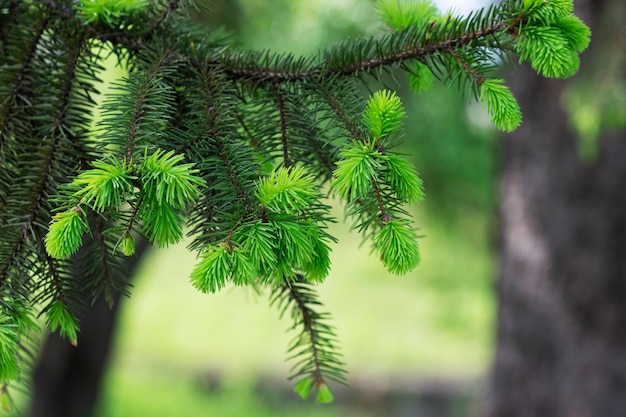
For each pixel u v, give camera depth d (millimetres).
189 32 1159
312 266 1007
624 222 2963
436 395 7660
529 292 3162
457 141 4773
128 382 6641
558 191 3072
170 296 9789
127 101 1043
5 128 1070
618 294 2998
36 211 1037
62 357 4211
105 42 1126
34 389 4270
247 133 1126
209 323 8922
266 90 1122
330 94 1091
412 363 8102
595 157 2688
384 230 1016
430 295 9984
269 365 7664
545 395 3125
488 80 1077
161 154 1015
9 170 1059
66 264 1058
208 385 7051
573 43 1063
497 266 3404
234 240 976
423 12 1194
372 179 1030
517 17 1056
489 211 5281
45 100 1082
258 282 1145
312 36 4199
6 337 962
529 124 3174
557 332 3090
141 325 8836
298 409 6793
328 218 1011
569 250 3055
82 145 1066
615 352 3006
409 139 4688
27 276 1027
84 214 963
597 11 2584
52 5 1112
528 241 3158
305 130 1109
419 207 5445
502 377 3285
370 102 1014
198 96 1078
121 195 965
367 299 10031
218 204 1020
